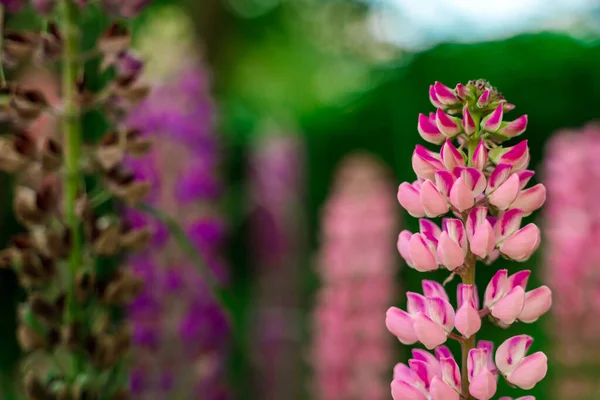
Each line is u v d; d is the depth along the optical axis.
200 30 3.05
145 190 0.79
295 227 2.51
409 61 2.54
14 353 2.03
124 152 0.78
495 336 2.11
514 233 0.66
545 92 2.37
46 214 0.77
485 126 0.66
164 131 1.38
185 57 1.48
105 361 0.77
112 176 0.78
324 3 4.03
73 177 0.78
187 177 1.38
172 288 1.28
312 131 3.01
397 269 1.90
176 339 1.28
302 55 4.26
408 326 0.67
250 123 2.98
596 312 1.53
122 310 1.28
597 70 2.31
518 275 0.67
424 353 0.67
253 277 2.50
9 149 0.76
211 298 1.29
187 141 1.39
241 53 4.02
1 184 1.67
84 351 0.77
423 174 0.67
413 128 2.52
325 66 4.27
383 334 1.64
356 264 1.64
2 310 2.04
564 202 1.59
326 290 1.67
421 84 2.50
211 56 3.08
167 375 1.27
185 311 1.29
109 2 0.78
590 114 2.34
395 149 2.59
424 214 0.67
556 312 1.56
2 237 1.88
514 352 0.67
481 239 0.65
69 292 0.77
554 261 1.58
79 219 0.77
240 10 3.81
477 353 0.66
